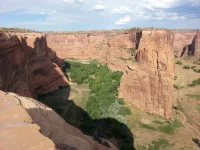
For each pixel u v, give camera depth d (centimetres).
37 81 5906
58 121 1505
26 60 5084
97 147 1806
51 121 1434
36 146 757
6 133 823
